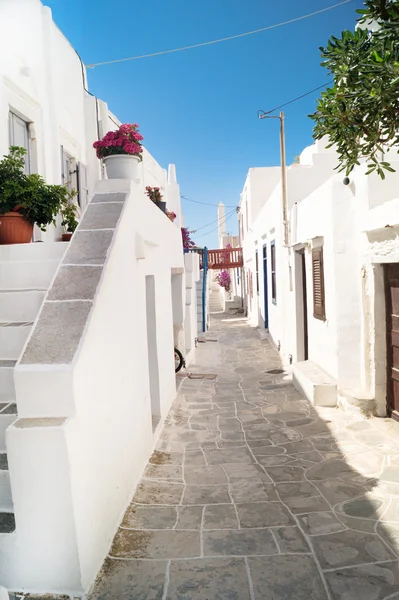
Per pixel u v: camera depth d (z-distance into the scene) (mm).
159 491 3930
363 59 2930
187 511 3555
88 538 2633
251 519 3424
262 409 6629
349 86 2957
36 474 2424
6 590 2533
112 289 3426
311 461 4598
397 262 5211
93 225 3812
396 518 3379
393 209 4910
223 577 2719
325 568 2795
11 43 5738
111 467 3178
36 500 2443
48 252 4500
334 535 3170
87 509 2646
